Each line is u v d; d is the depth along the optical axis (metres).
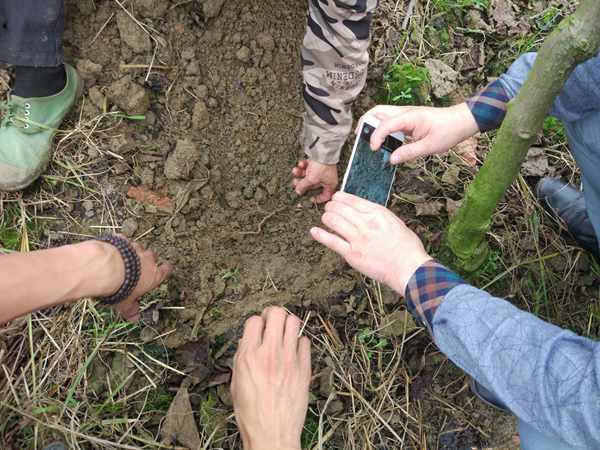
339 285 1.65
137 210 1.65
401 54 1.82
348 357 1.61
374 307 1.65
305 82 1.50
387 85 1.77
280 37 1.75
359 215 1.17
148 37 1.69
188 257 1.65
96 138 1.67
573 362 0.91
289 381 1.34
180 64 1.72
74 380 1.51
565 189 1.71
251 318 1.45
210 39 1.73
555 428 0.92
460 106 1.31
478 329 0.99
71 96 1.62
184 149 1.66
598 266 1.73
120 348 1.55
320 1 1.34
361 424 1.58
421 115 1.28
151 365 1.55
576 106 1.21
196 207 1.68
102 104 1.67
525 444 1.26
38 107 1.55
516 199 1.76
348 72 1.44
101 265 1.12
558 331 0.95
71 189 1.64
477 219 1.30
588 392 0.87
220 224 1.70
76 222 1.62
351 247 1.17
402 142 1.40
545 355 0.92
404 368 1.63
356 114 1.77
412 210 1.72
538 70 0.99
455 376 1.64
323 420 1.57
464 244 1.41
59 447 1.44
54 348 1.52
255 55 1.74
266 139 1.75
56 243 1.59
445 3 1.88
